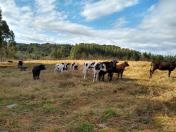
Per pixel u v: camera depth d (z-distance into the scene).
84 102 17.16
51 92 20.23
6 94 19.67
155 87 21.70
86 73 29.52
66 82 23.89
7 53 97.12
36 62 66.25
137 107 15.15
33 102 17.23
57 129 12.10
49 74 31.88
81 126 12.33
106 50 125.06
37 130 12.17
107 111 14.40
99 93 19.66
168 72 30.36
